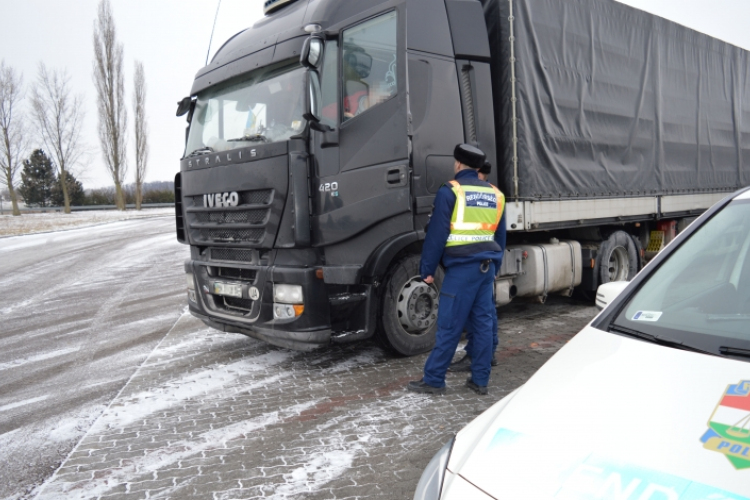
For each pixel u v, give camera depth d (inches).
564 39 245.0
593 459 62.1
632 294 94.7
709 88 350.9
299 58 190.2
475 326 171.5
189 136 235.9
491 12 224.5
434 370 171.9
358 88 185.2
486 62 218.1
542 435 67.7
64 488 125.7
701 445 60.3
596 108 263.1
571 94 248.7
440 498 66.0
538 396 75.8
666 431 63.3
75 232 1027.9
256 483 124.6
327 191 185.0
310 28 183.8
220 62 226.1
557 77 241.1
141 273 491.8
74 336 275.9
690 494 55.1
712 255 96.9
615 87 275.0
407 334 209.2
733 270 94.0
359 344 236.1
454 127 204.5
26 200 2363.4
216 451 141.6
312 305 184.9
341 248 188.4
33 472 135.7
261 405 171.3
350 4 191.9
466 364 197.6
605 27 268.4
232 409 169.2
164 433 153.9
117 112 1963.6
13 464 140.5
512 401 77.7
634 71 287.3
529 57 227.3
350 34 185.9
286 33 195.5
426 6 198.5
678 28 320.8
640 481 57.9
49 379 209.6
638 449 61.9
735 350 75.7
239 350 234.8
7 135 1758.1
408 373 195.2
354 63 185.2
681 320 85.9
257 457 137.3
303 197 183.3
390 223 190.7
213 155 210.8
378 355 218.7
